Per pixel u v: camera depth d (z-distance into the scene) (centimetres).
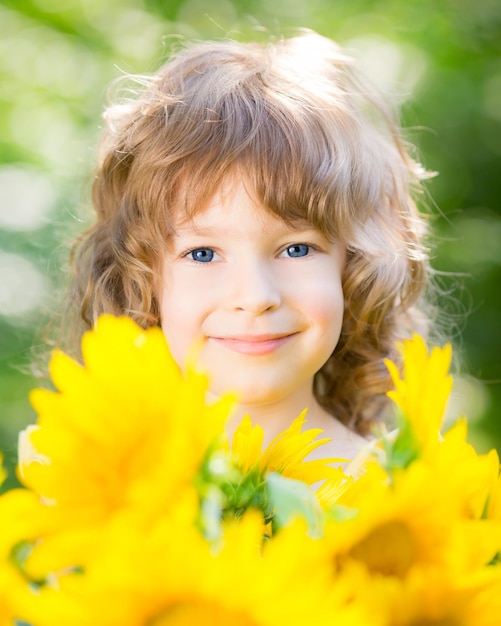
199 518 60
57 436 59
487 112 245
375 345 121
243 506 75
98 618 55
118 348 60
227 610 55
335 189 108
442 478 61
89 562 58
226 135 108
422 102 242
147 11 266
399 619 59
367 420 122
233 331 102
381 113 126
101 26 265
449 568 59
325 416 110
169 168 108
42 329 150
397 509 60
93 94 252
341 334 119
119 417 59
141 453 60
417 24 252
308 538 58
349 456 108
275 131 108
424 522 61
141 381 59
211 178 105
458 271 241
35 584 63
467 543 60
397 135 126
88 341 60
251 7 259
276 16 257
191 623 56
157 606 56
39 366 138
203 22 261
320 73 118
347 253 114
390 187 121
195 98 111
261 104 110
